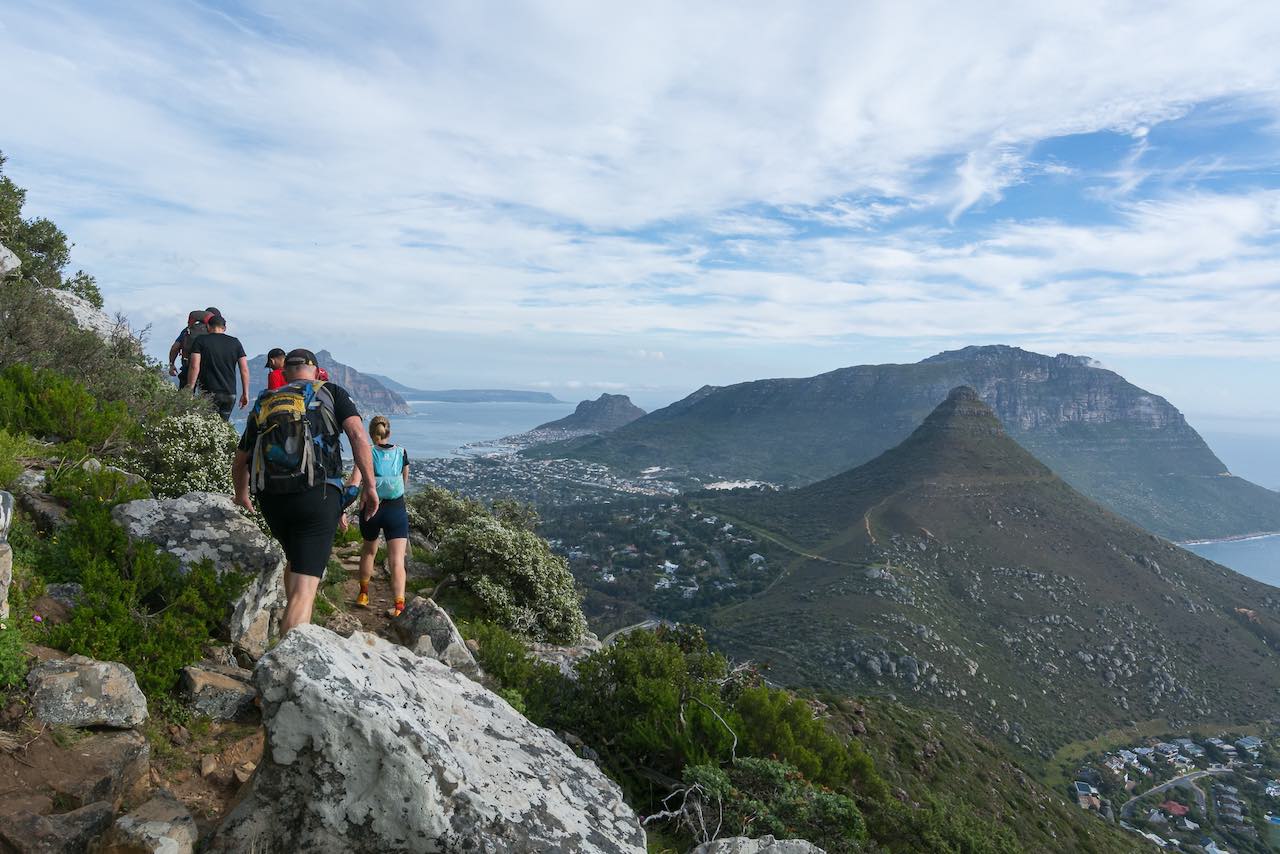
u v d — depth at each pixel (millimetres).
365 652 3719
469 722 3916
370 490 4535
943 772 22844
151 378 11883
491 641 8516
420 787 3000
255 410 4379
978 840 9391
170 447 8125
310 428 4262
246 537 5855
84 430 8258
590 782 4121
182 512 5867
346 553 10828
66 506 5996
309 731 3010
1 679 3400
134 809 3236
